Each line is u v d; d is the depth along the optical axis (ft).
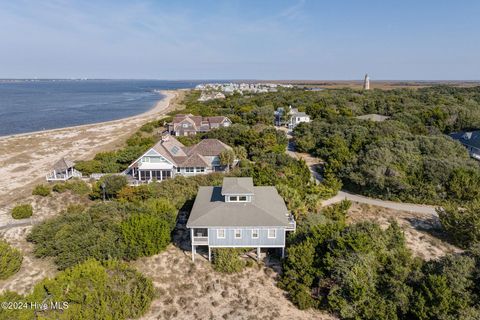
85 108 561.84
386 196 150.51
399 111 334.44
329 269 87.25
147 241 104.42
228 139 232.32
